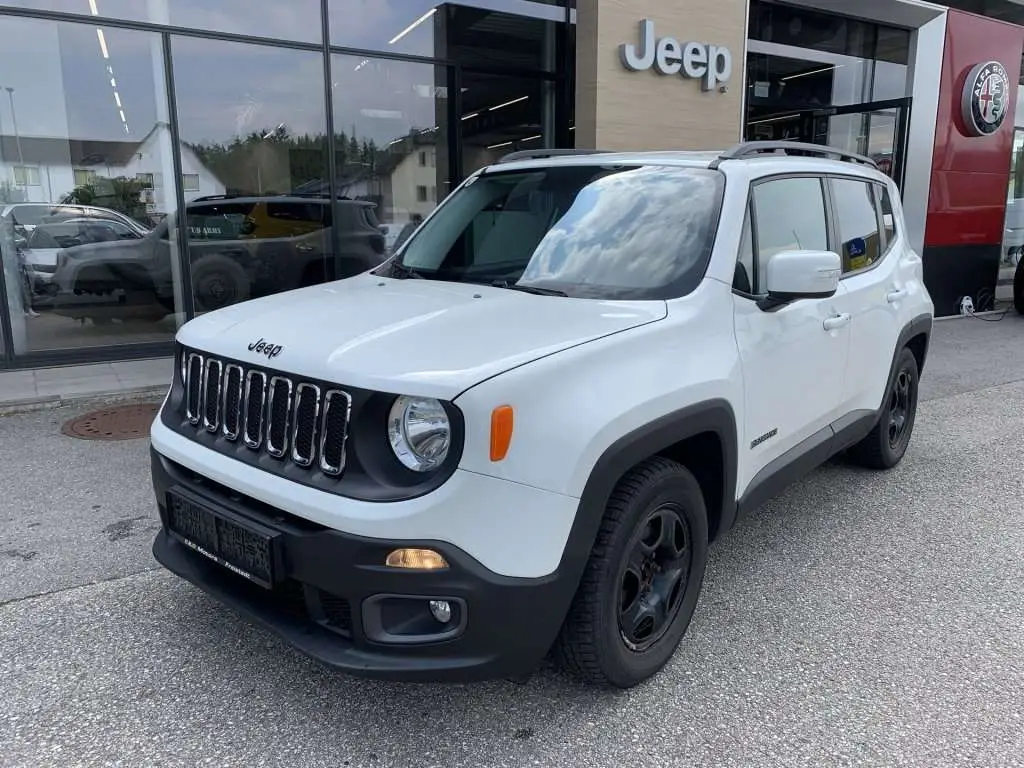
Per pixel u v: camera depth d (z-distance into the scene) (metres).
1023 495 4.87
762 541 4.18
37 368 7.71
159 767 2.42
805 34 11.03
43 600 3.42
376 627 2.28
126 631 3.18
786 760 2.50
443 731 2.61
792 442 3.67
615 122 8.90
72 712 2.67
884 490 4.94
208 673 2.90
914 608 3.47
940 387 7.71
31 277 7.80
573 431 2.33
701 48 9.26
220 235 8.48
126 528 4.19
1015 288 12.26
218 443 2.68
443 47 9.11
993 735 2.63
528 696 2.80
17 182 7.66
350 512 2.22
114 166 8.00
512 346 2.39
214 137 8.25
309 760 2.46
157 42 7.83
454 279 3.46
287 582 2.51
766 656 3.08
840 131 11.88
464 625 2.24
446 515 2.18
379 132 8.98
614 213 3.37
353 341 2.46
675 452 3.11
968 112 11.09
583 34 8.77
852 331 4.06
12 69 7.48
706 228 3.15
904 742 2.59
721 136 9.78
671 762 2.48
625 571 2.63
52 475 4.96
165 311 8.47
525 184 3.79
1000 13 12.80
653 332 2.70
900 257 4.94
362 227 9.10
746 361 3.08
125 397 6.79
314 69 8.48
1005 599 3.57
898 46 11.38
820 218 3.95
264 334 2.65
